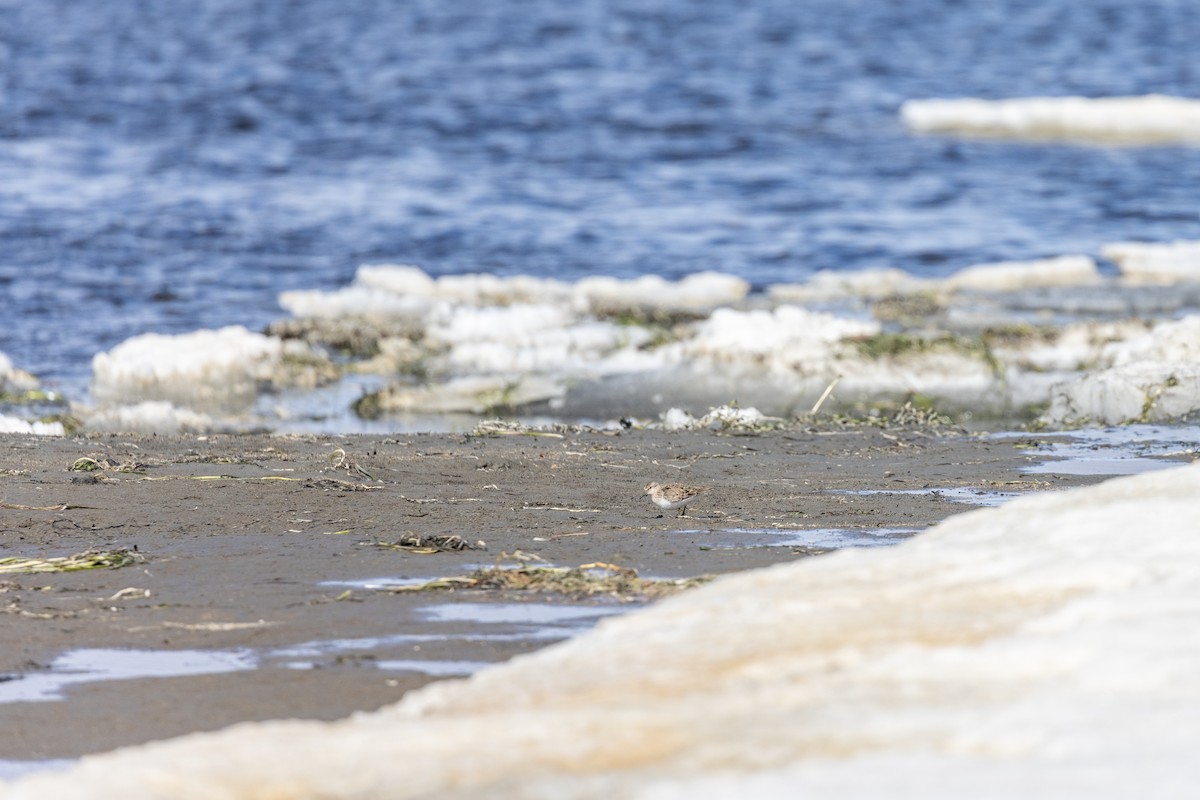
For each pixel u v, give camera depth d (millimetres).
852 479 39656
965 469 41781
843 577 21109
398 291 86438
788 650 18312
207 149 142750
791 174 138000
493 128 160625
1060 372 66250
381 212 113688
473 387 63250
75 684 21547
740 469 41281
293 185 124625
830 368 62438
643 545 30562
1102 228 116188
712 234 110250
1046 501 23734
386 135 154375
